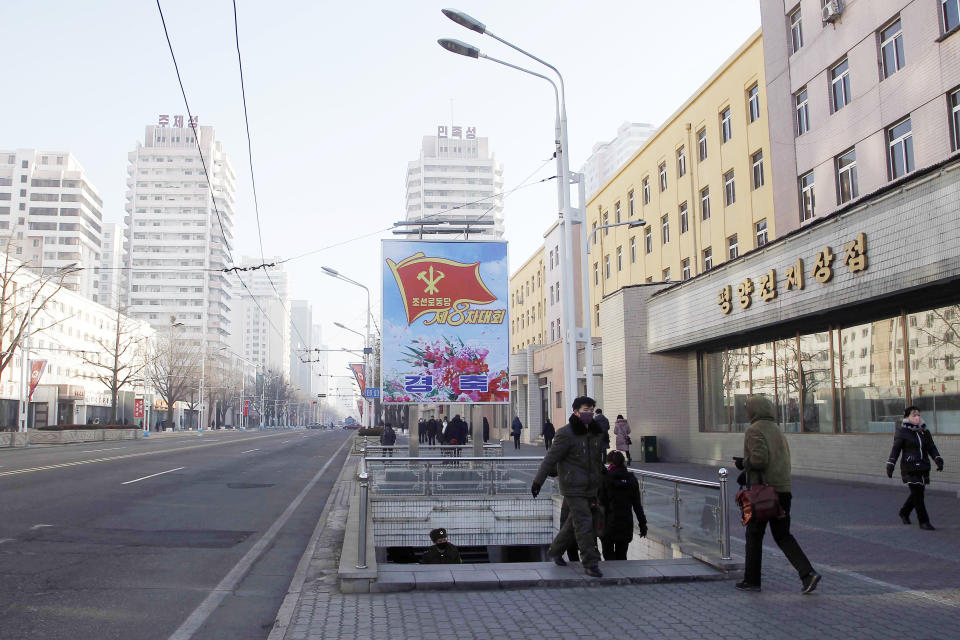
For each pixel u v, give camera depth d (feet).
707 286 71.05
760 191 82.79
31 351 195.72
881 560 26.71
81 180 412.98
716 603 20.81
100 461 79.51
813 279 53.01
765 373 69.05
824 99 67.97
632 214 124.36
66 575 24.95
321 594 22.34
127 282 484.33
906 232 43.32
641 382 85.46
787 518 22.02
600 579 23.36
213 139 518.78
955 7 52.90
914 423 34.14
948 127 52.85
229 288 540.52
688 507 28.37
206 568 27.09
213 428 358.84
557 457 24.39
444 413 220.64
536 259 184.65
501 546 49.42
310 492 54.90
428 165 486.79
